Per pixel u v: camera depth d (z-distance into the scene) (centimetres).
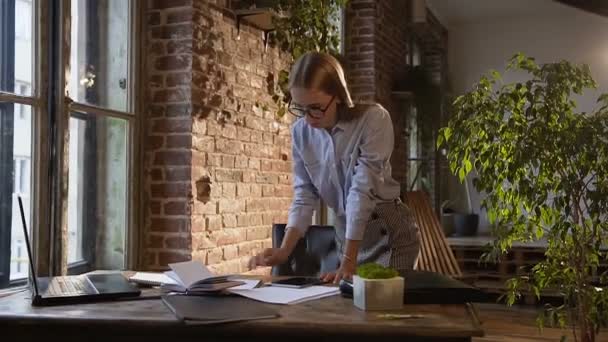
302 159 217
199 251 298
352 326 132
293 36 369
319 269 238
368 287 147
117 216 281
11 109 224
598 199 288
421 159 647
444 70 761
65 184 243
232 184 330
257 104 357
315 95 192
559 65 299
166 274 188
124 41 286
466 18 753
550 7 710
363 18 539
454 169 321
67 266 249
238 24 335
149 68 297
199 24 298
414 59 713
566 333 452
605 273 319
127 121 287
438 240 514
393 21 599
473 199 762
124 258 285
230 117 328
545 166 294
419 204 543
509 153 302
